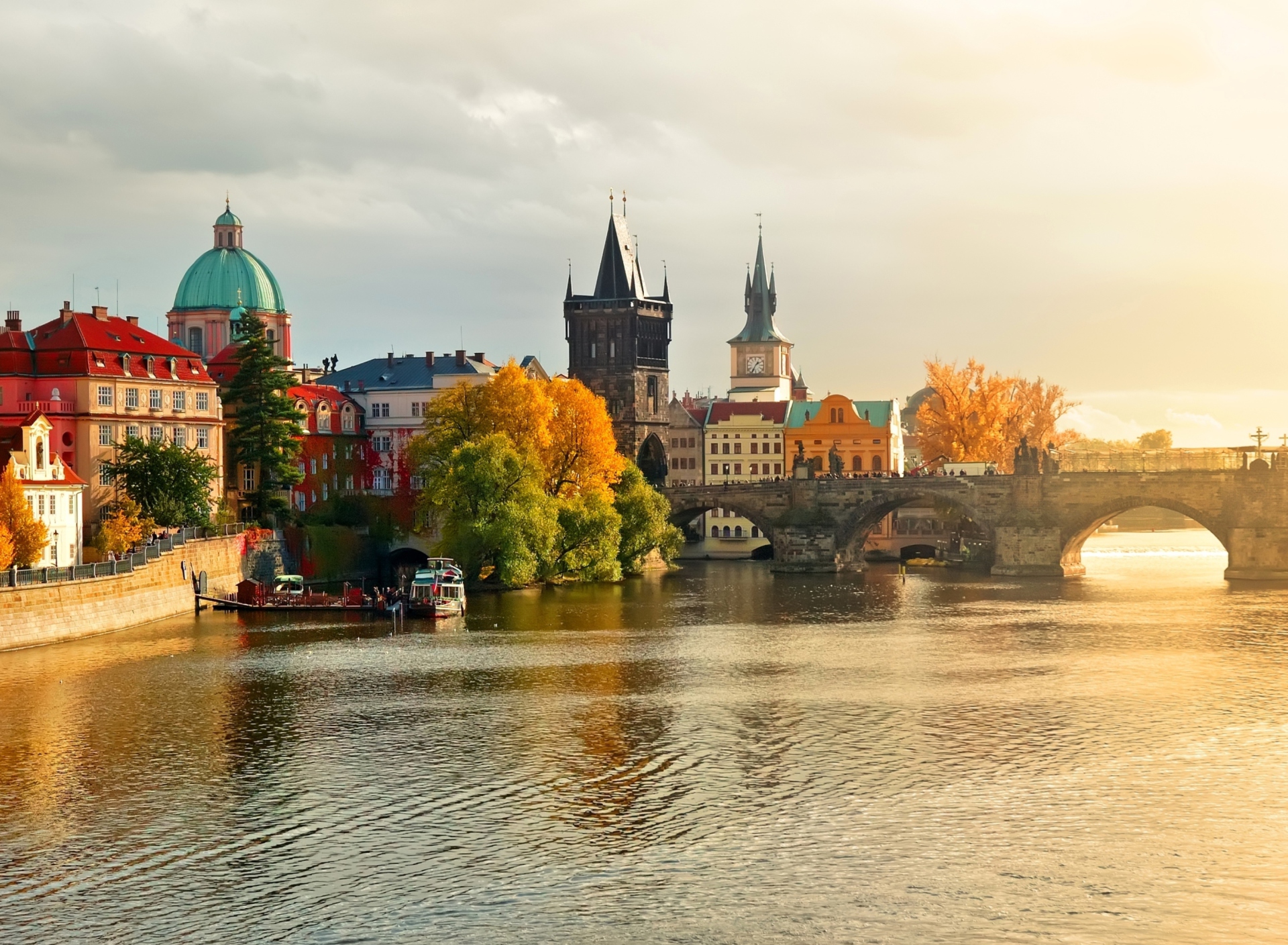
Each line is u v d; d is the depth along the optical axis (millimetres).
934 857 67375
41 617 120938
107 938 59406
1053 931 59688
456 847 69062
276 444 174625
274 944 58969
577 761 83625
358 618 143750
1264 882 64375
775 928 60031
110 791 77812
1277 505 188750
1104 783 78500
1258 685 104625
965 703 99250
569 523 178375
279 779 80000
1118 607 156750
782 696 101938
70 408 156125
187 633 131250
